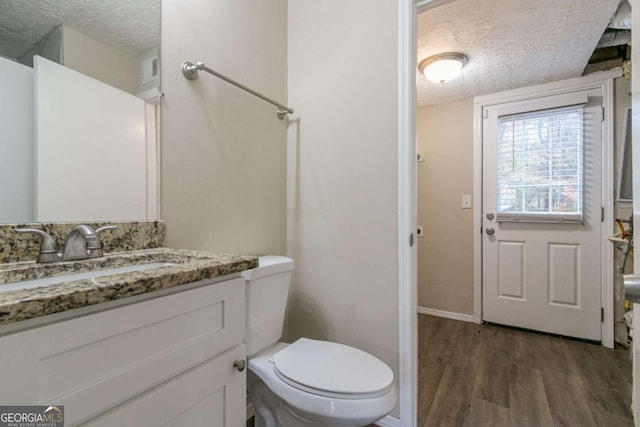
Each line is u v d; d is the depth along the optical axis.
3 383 0.46
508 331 2.55
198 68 1.22
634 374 0.50
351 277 1.54
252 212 1.53
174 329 0.70
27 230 0.80
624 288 0.40
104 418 0.57
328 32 1.62
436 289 2.97
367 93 1.50
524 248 2.56
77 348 0.54
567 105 2.38
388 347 1.44
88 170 0.96
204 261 0.86
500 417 1.49
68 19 0.93
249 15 1.52
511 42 1.91
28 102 0.85
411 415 1.38
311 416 1.01
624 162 2.19
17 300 0.46
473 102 2.78
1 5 0.81
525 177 2.55
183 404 0.72
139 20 1.09
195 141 1.26
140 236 1.07
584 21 1.70
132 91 1.07
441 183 2.94
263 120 1.59
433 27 1.76
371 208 1.49
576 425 1.44
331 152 1.61
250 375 1.38
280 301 1.33
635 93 0.48
